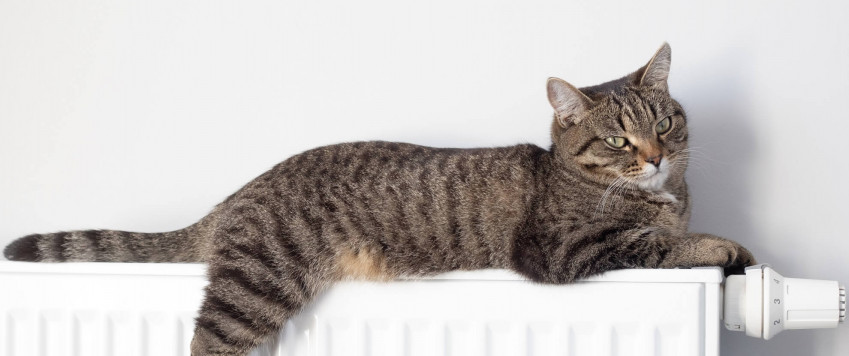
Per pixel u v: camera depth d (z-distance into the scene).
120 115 2.46
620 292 1.74
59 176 2.47
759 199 2.25
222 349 1.88
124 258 2.11
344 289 1.90
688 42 2.29
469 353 1.82
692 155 2.28
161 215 2.44
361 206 1.97
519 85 2.36
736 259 1.87
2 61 2.51
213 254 1.92
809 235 2.22
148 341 1.89
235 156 2.43
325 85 2.42
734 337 2.25
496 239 1.96
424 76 2.39
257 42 2.43
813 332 2.21
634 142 1.99
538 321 1.79
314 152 2.11
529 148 2.13
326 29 2.42
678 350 1.72
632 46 2.32
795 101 2.23
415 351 1.85
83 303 1.89
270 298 1.89
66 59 2.49
